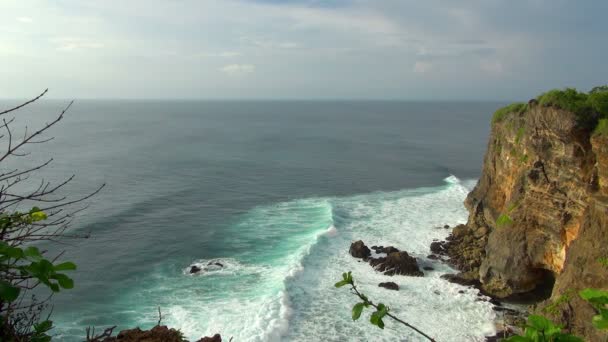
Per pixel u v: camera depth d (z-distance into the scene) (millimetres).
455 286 35125
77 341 27000
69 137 125438
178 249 42406
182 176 76625
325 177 79875
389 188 71875
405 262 37625
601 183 27281
